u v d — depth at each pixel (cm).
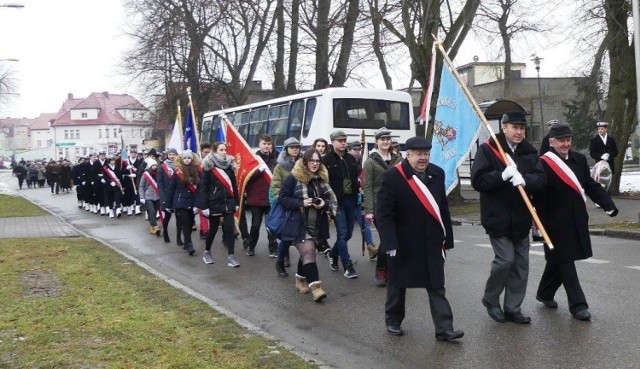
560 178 688
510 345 623
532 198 704
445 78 828
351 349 638
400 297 671
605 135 1803
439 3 1934
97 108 11225
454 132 821
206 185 1123
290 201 832
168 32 3491
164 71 3691
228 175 1123
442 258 631
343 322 739
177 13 3422
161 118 4538
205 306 775
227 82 3678
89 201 2386
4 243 1361
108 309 753
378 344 650
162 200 1425
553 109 4978
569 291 699
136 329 666
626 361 564
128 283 918
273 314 789
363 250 1116
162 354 586
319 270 1048
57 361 567
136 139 11188
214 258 1214
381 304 816
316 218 838
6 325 684
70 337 641
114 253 1219
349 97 1886
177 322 699
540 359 580
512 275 695
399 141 1928
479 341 640
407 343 648
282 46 3259
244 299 876
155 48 3572
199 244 1407
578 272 939
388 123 1925
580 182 696
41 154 10275
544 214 701
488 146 679
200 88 3784
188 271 1097
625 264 991
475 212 1825
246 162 1198
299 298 867
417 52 1961
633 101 2022
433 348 627
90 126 11138
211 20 3450
